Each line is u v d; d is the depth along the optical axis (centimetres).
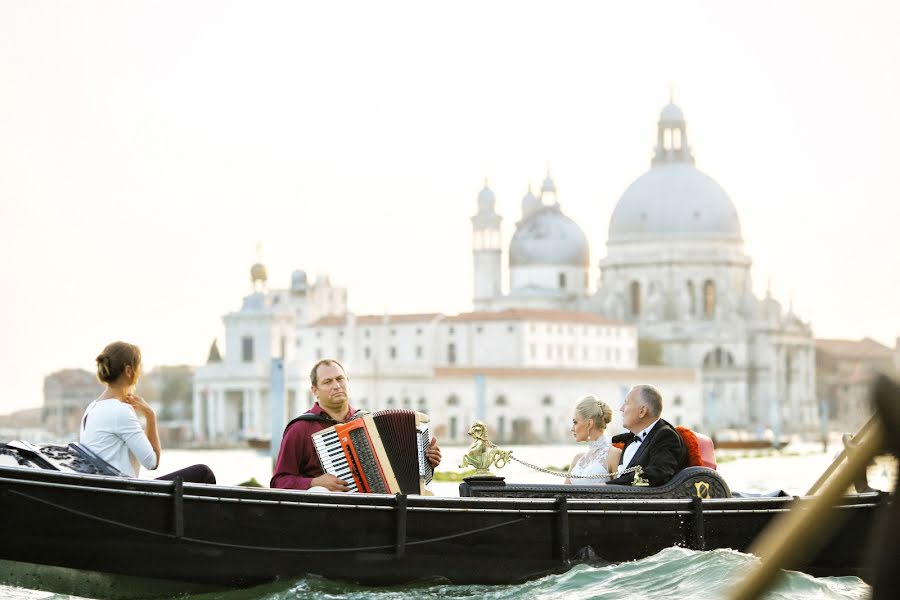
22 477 1588
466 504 1828
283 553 1728
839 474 590
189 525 1673
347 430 1808
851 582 1980
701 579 1769
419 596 1738
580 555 1894
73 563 1623
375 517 1775
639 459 2066
